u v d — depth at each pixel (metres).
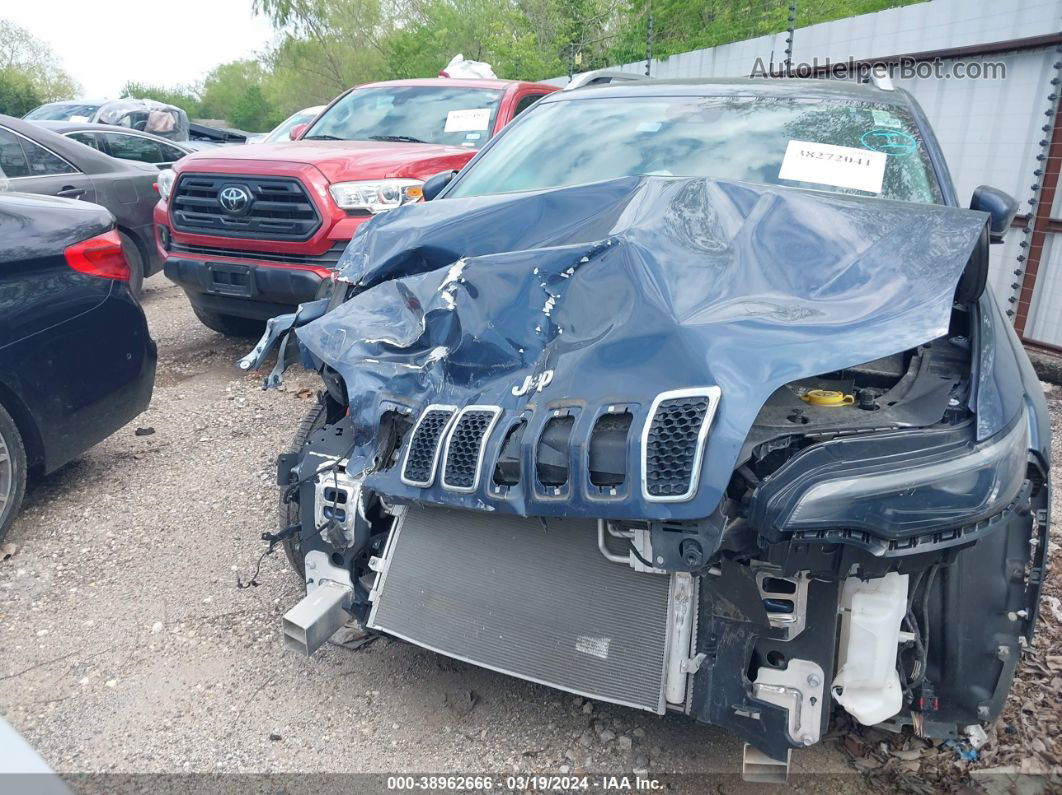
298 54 34.25
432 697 2.89
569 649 2.35
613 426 2.12
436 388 2.51
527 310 2.48
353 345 2.69
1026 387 2.50
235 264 5.83
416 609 2.56
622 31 15.19
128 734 2.70
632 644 2.29
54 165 7.37
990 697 2.46
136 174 8.12
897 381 2.43
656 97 3.95
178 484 4.47
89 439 4.12
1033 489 2.48
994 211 2.98
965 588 2.38
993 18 6.38
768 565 2.17
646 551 2.23
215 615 3.33
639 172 3.47
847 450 2.05
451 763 2.60
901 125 3.53
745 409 1.99
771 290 2.33
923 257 2.35
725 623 2.23
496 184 3.75
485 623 2.46
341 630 3.13
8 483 3.72
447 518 2.59
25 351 3.75
